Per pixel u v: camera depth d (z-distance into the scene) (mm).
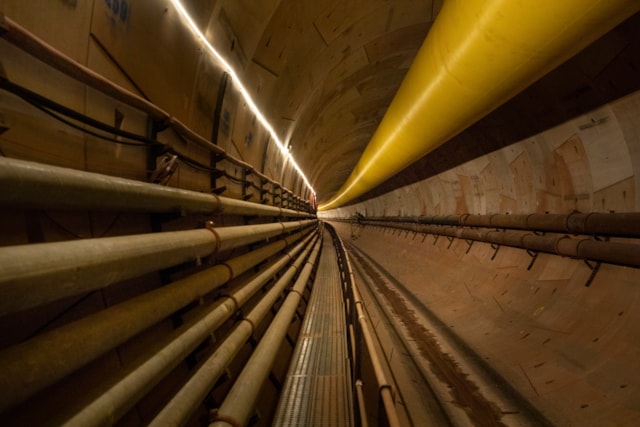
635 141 4113
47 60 1589
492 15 2801
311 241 14750
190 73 3484
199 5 3320
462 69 3609
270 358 3262
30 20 1633
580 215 4637
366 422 2088
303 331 5855
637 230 3730
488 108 4219
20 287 1126
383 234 20047
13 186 1197
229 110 4723
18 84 1571
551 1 2402
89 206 1672
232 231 3494
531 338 4645
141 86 2678
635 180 4199
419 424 3506
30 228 1584
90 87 2074
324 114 9852
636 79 3766
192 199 2707
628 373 3215
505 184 7184
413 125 5727
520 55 2994
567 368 3795
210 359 2500
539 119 5375
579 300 4496
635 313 3645
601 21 2455
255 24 4344
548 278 5305
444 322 6461
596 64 4023
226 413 2145
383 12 6051
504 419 3414
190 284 2596
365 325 2891
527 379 3951
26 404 1451
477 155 7691
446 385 4133
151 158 2689
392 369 4594
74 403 1410
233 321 3619
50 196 1394
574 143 4977
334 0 5117
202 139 3395
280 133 7949
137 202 2018
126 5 2418
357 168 14375
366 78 8672
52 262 1253
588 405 3211
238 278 4488
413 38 7230
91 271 1469
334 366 4504
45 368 1250
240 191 5426
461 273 8164
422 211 13523
